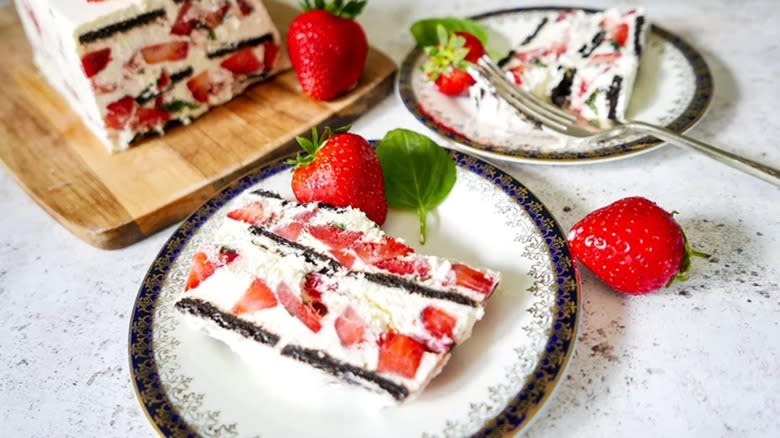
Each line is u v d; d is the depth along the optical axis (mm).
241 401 368
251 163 500
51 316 433
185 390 371
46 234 485
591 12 572
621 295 400
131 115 520
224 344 392
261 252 399
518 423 343
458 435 344
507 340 372
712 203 437
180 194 479
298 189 431
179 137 530
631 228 379
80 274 455
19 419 388
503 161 482
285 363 375
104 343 416
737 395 360
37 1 528
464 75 508
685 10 591
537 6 591
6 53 636
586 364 376
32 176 505
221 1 525
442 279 380
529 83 504
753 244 413
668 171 461
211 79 544
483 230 425
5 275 460
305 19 519
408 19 627
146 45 510
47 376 405
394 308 374
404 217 445
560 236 402
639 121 471
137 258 462
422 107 510
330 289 385
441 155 456
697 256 394
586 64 500
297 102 546
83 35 488
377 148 462
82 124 551
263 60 563
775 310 386
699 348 376
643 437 352
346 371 361
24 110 569
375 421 356
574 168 471
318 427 357
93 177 501
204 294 393
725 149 469
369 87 544
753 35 555
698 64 509
